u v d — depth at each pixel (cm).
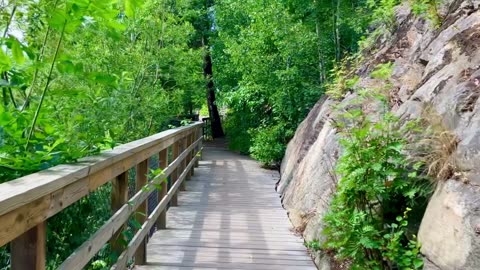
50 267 188
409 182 248
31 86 208
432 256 205
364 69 530
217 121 1611
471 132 219
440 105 263
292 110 823
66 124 230
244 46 894
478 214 185
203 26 1244
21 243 130
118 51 542
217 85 1259
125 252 241
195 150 807
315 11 784
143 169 296
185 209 500
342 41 809
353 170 261
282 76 809
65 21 192
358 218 246
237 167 874
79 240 206
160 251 347
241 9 1023
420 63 379
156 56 635
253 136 923
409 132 271
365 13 726
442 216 206
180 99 750
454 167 217
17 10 222
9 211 109
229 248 361
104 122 341
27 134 194
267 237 395
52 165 174
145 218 300
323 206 360
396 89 373
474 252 177
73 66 203
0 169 162
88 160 186
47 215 134
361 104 377
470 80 254
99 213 239
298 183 504
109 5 206
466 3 356
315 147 506
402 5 536
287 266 321
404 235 242
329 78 761
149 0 584
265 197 579
